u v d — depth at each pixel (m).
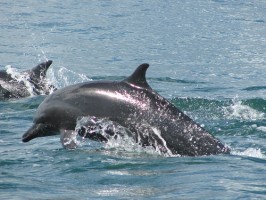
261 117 61.00
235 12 154.62
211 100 68.06
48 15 139.38
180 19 142.75
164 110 48.59
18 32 119.69
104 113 49.81
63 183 40.31
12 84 71.69
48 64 74.19
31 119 61.16
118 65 96.69
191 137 47.44
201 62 100.88
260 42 119.38
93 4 160.25
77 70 92.00
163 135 47.84
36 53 103.56
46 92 72.25
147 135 48.28
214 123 58.03
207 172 41.50
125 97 49.69
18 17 135.38
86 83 51.94
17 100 69.38
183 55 106.06
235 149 48.78
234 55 107.19
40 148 50.47
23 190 38.56
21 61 97.44
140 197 36.88
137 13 149.00
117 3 164.25
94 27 128.12
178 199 36.16
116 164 44.47
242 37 123.88
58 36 117.81
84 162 45.19
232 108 64.81
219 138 52.56
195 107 65.50
